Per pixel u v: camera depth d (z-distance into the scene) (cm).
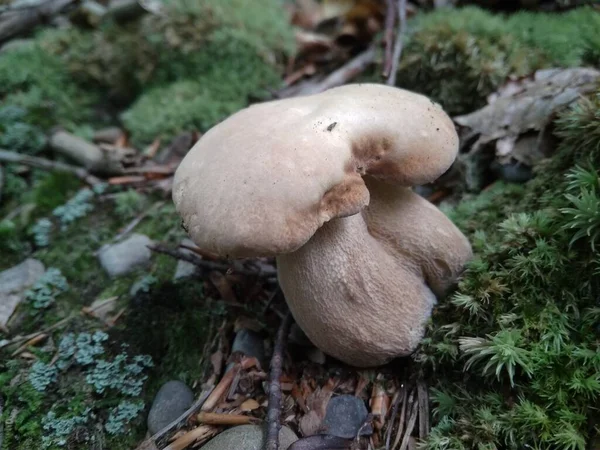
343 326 12
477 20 20
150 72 25
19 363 15
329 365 14
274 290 16
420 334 13
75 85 25
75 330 16
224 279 16
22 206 20
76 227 20
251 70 24
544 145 16
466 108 20
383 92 12
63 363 15
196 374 15
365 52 24
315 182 10
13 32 28
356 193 10
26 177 22
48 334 16
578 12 20
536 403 11
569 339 12
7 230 19
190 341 15
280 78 25
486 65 19
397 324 13
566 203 13
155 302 16
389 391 14
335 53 26
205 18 25
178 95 24
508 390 12
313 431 13
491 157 17
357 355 13
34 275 18
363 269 12
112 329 16
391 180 12
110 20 26
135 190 21
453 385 13
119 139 24
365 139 11
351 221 12
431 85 21
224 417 13
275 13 27
